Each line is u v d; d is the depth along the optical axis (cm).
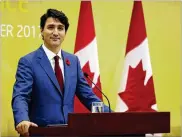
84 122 419
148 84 759
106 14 795
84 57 752
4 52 754
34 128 424
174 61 799
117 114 425
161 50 799
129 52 768
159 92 796
